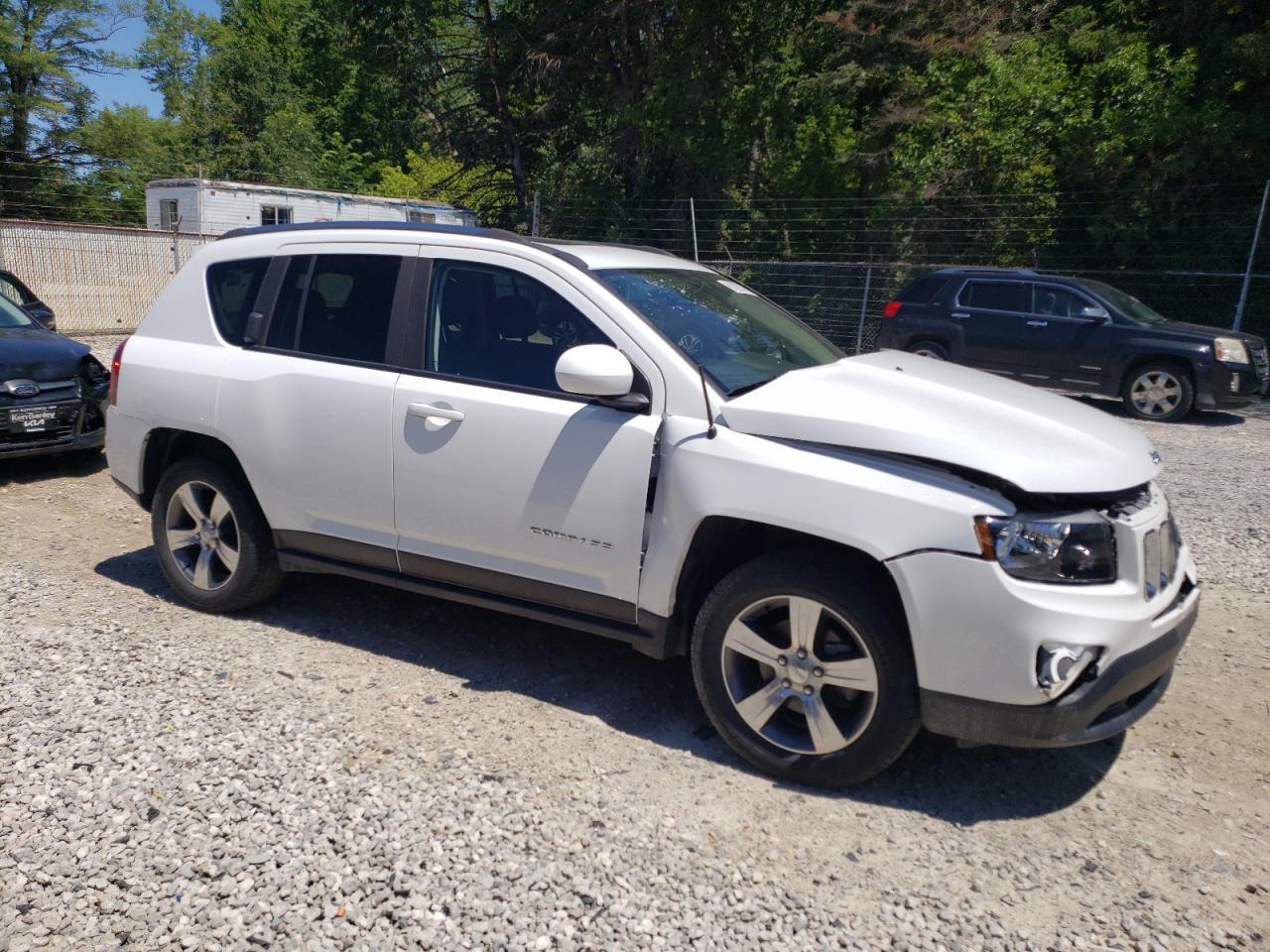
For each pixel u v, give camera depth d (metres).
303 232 4.43
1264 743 3.71
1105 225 16.98
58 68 35.03
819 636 3.24
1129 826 3.14
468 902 2.67
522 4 27.83
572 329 3.71
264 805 3.08
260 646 4.31
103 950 2.48
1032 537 2.95
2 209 32.62
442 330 3.96
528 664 4.21
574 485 3.57
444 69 31.52
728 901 2.70
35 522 6.11
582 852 2.89
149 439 4.70
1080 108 17.66
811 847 2.97
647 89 25.34
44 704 3.68
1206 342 11.59
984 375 4.07
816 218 21.23
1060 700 2.95
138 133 36.16
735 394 3.48
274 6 48.12
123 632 4.40
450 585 4.02
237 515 4.45
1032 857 2.96
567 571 3.68
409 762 3.36
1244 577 5.68
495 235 3.97
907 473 3.08
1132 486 3.13
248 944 2.51
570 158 28.28
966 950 2.54
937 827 3.10
